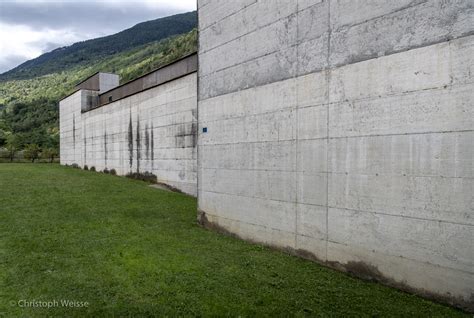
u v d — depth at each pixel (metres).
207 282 3.82
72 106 20.72
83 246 5.14
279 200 4.95
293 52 4.68
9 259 4.55
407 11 3.43
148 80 13.76
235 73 5.72
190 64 11.00
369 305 3.25
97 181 12.97
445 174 3.17
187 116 10.69
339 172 4.10
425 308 3.15
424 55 3.30
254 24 5.31
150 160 12.82
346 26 4.00
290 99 4.73
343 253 4.09
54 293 3.54
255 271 4.15
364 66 3.81
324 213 4.30
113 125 15.64
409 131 3.42
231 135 5.84
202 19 6.56
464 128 3.05
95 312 3.16
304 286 3.71
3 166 19.97
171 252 4.88
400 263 3.53
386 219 3.64
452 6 3.11
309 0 4.44
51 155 29.05
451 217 3.13
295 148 4.67
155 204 8.73
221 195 6.11
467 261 3.04
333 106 4.16
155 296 3.49
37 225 6.37
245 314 3.13
